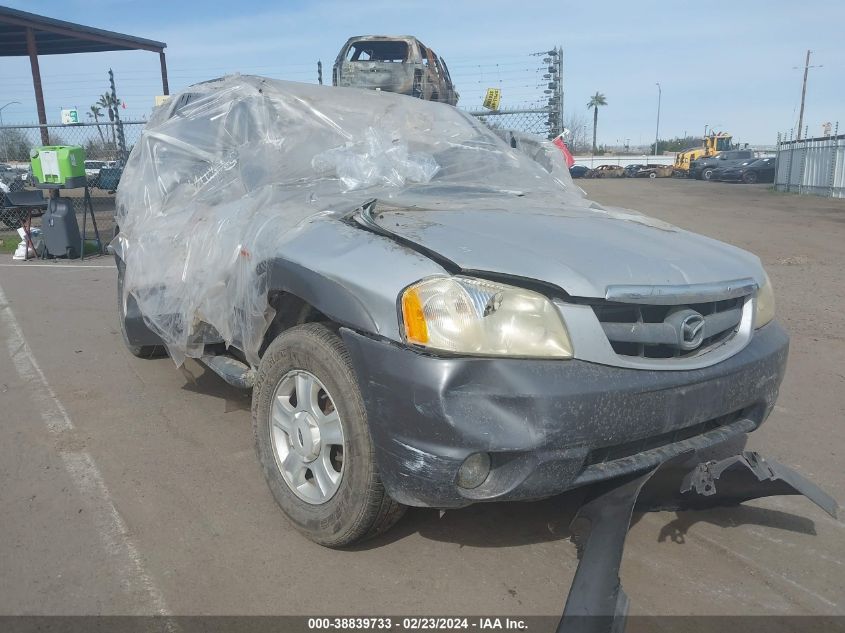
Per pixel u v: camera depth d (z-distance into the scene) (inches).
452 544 116.4
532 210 134.4
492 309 95.0
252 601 101.3
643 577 109.5
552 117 427.5
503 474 94.4
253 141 156.9
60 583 104.3
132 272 168.6
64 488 132.1
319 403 115.1
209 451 148.3
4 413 167.9
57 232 406.6
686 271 108.7
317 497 112.9
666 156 2488.9
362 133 160.7
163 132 173.8
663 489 117.5
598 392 94.2
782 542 120.3
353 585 105.5
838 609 102.9
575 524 103.3
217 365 146.6
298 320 126.4
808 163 1002.7
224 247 136.3
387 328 97.1
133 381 190.1
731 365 108.7
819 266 386.0
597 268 101.8
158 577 106.2
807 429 165.3
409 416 94.6
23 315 267.6
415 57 405.7
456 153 168.2
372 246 106.3
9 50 871.1
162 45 863.1
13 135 630.5
